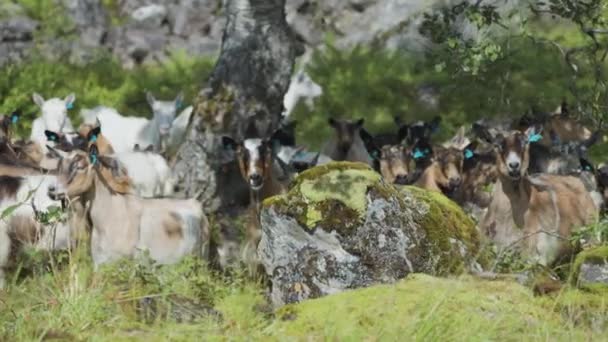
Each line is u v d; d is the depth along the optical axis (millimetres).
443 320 11883
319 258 13828
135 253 16328
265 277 15445
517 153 16234
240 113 22484
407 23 36281
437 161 20312
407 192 14258
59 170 16031
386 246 13742
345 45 37188
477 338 11547
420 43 35562
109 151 22062
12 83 32875
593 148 24750
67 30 37906
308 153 23312
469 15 19531
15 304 13008
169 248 16609
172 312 13062
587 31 20594
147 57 38531
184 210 16891
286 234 13930
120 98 33594
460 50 19516
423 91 32250
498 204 16516
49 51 37281
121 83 35125
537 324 12031
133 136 27562
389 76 33562
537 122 23125
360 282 13734
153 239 16500
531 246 16312
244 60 22578
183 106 33250
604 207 19000
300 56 37781
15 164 17594
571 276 13508
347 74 34156
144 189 21516
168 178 21938
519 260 14930
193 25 39250
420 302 12375
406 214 13898
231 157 20875
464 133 24156
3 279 15969
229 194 20750
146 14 39469
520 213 16406
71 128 25734
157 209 16672
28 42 37281
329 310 12469
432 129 22531
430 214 14039
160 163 22016
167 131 27594
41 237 16047
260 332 12383
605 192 19062
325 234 13773
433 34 19844
